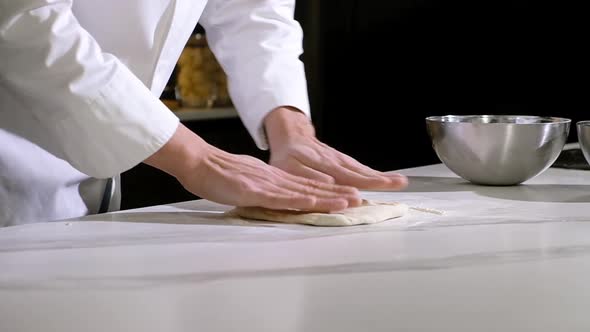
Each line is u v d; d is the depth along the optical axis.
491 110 2.61
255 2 1.26
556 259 0.71
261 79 1.19
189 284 0.62
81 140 0.93
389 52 2.61
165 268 0.68
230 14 1.25
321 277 0.64
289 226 0.87
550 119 1.16
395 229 0.85
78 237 0.81
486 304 0.56
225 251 0.74
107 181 1.20
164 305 0.57
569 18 2.47
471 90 2.61
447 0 2.57
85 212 1.19
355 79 2.63
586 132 1.10
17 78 0.92
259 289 0.61
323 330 0.51
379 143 2.67
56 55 0.90
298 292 0.60
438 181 1.20
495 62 2.58
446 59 2.60
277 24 1.25
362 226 0.87
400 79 2.62
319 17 2.60
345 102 2.65
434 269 0.67
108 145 0.93
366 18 2.58
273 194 0.89
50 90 0.91
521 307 0.56
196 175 0.93
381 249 0.75
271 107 1.17
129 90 0.92
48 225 0.88
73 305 0.57
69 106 0.91
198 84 2.43
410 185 1.16
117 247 0.76
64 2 0.92
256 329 0.51
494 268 0.67
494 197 1.05
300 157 1.05
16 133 1.08
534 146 1.09
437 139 1.15
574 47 2.48
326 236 0.81
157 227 0.86
